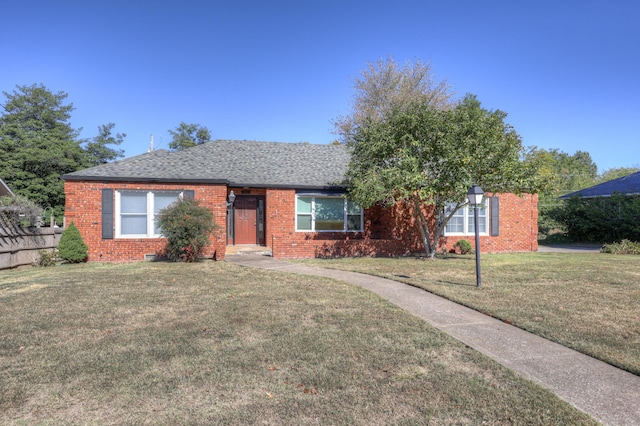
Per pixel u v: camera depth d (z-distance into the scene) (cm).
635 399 382
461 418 346
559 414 352
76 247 1364
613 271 1131
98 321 620
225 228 1497
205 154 1817
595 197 2406
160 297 782
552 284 929
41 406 364
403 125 1357
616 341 535
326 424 336
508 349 512
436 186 1320
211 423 336
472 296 795
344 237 1738
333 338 542
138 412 354
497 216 1841
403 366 454
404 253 1677
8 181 2278
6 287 884
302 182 1678
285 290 854
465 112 1298
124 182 1453
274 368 446
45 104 2812
